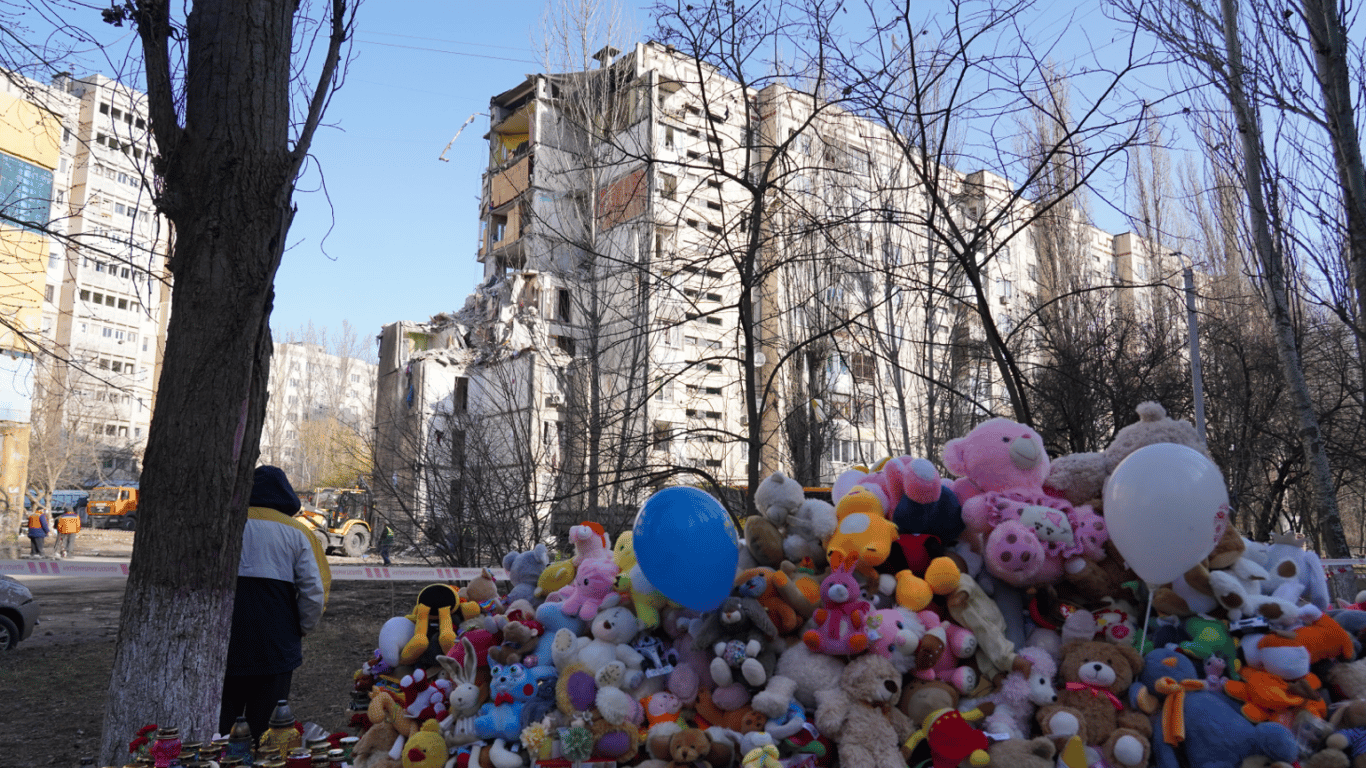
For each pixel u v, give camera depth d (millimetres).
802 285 13984
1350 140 6859
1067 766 2322
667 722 2389
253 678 3861
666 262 9820
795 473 14055
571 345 16938
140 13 3543
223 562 3502
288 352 68812
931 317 15883
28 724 7164
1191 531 2361
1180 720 2406
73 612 14219
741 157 16719
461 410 13711
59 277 47812
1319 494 7973
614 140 11758
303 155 3830
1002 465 2754
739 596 2445
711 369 9766
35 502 30016
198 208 3557
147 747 2598
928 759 2375
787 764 2318
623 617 2486
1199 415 10688
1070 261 18984
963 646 2451
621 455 9023
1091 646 2520
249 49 3664
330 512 27203
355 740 2740
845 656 2459
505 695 2465
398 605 14562
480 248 39375
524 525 11352
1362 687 2467
